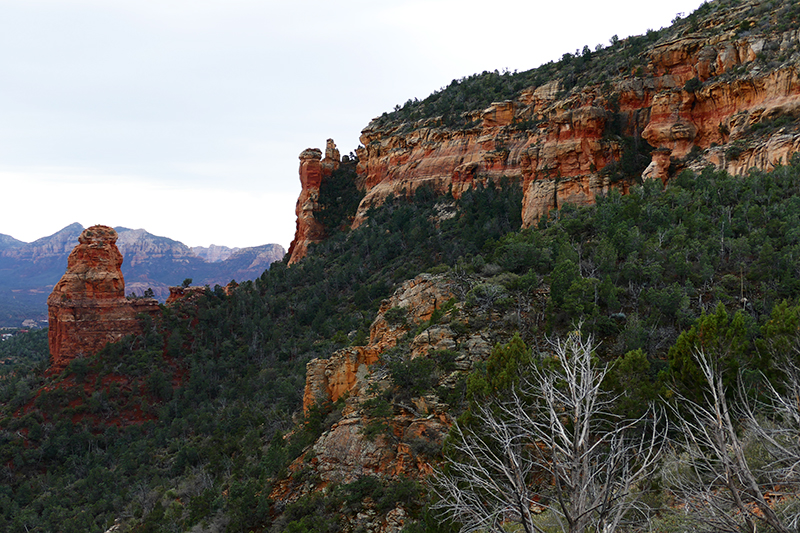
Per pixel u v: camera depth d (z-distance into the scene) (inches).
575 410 546.0
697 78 3508.9
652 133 3523.6
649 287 1863.9
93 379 4436.5
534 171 4148.6
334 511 1400.1
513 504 526.9
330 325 4303.6
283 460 1941.4
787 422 595.8
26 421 3919.8
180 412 4023.1
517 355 1125.7
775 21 3410.4
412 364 1606.8
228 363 4510.3
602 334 1664.6
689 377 981.8
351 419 1660.9
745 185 2524.6
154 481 2812.5
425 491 1274.6
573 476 504.7
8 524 2878.9
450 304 1916.8
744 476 490.9
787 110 2940.5
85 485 3159.5
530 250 2192.4
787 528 455.8
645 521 601.9
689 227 2269.9
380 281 4537.4
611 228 2341.3
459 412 1429.6
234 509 1652.3
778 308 1125.1
